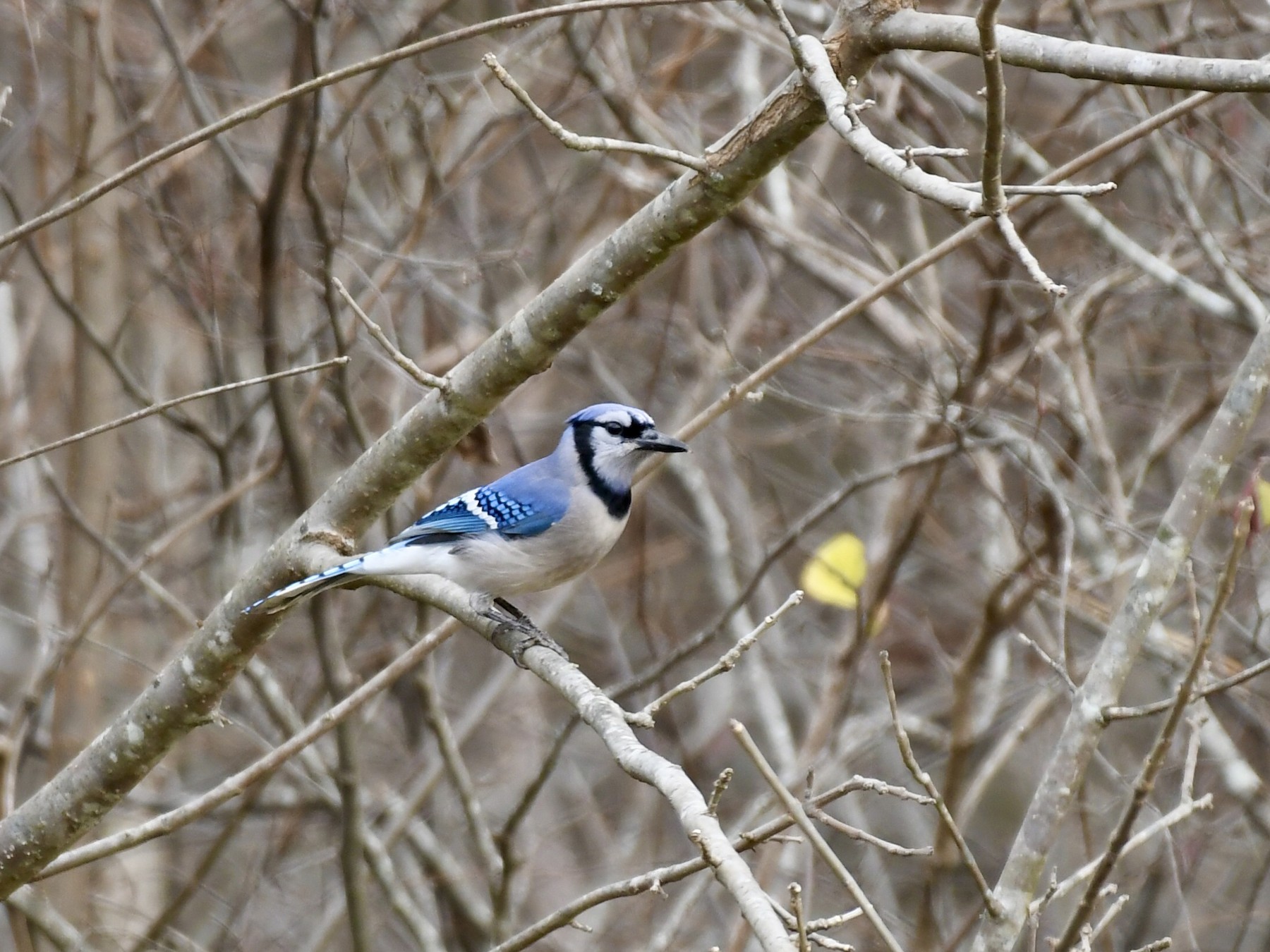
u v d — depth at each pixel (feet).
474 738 54.60
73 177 38.45
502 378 25.38
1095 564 43.14
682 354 51.72
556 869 50.08
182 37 47.24
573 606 56.75
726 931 47.98
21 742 37.45
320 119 37.29
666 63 45.83
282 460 39.34
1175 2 44.68
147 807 47.29
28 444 46.96
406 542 29.71
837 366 48.06
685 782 18.45
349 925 41.27
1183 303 44.11
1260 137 45.57
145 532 47.44
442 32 44.75
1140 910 40.83
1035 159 41.47
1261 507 31.17
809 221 49.78
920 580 52.54
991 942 23.76
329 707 39.55
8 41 47.67
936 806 21.07
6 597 53.21
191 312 40.24
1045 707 41.73
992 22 16.72
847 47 22.00
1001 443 39.29
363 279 38.81
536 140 50.44
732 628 50.98
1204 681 25.38
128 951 42.78
